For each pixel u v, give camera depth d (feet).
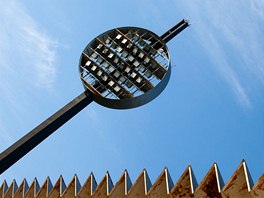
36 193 89.25
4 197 93.86
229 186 72.54
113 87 99.09
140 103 97.04
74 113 97.40
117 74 100.58
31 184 90.58
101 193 82.17
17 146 90.48
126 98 95.66
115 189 81.10
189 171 77.05
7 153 89.66
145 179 79.97
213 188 74.18
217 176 74.18
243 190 71.97
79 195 83.66
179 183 76.38
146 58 100.58
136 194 79.30
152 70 100.53
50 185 89.35
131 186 82.74
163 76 96.58
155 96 97.66
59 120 95.30
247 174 72.23
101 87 100.63
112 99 95.81
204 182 74.69
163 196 77.10
